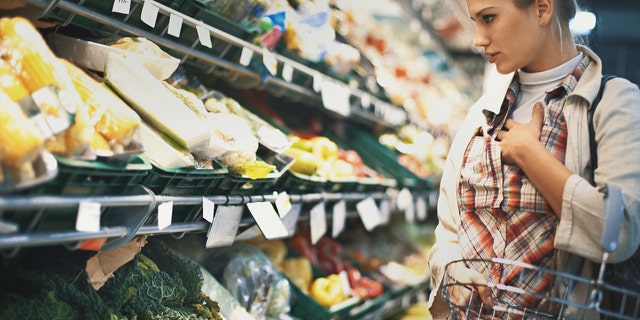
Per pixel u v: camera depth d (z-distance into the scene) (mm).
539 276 1814
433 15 5844
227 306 2400
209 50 2455
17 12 1692
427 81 5539
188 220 2006
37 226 1405
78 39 1837
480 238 1908
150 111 1822
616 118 1744
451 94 5980
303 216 2877
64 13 1793
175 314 1946
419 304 4344
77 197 1431
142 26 2076
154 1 2016
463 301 1876
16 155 1256
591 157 1776
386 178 3930
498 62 1852
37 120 1354
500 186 1856
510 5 1782
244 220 2365
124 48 1895
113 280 1875
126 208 1646
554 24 1866
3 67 1423
